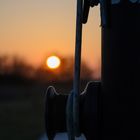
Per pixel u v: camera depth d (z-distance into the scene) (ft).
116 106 2.11
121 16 2.09
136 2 2.08
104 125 2.13
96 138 2.14
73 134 2.15
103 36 2.14
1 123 21.80
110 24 2.10
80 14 2.15
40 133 18.30
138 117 2.09
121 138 2.11
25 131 19.25
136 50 2.08
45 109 2.21
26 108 27.32
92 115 2.14
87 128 2.15
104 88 2.14
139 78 2.08
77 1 2.15
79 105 2.16
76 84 2.13
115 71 2.10
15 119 23.00
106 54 2.12
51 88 2.26
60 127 2.20
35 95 31.27
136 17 2.08
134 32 2.08
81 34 2.15
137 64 2.08
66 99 2.20
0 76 42.04
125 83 2.09
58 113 2.19
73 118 2.13
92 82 2.20
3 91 41.52
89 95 2.16
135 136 2.10
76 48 2.14
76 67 2.14
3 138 18.35
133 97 2.09
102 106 2.14
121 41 2.09
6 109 27.91
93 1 2.15
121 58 2.09
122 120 2.10
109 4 2.09
